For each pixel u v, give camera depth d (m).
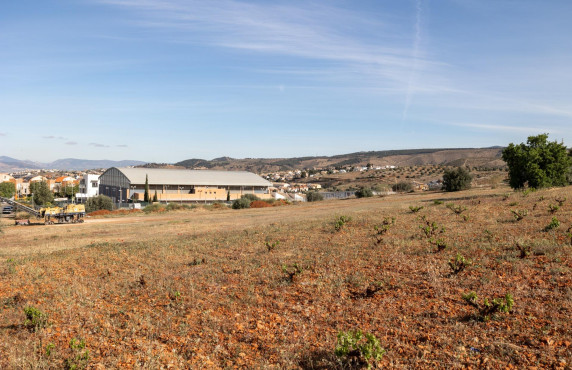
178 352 8.43
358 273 13.03
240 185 122.88
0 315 11.31
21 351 8.48
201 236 26.20
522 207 24.53
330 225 25.19
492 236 16.09
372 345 7.10
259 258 16.92
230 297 11.99
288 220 33.38
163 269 16.55
